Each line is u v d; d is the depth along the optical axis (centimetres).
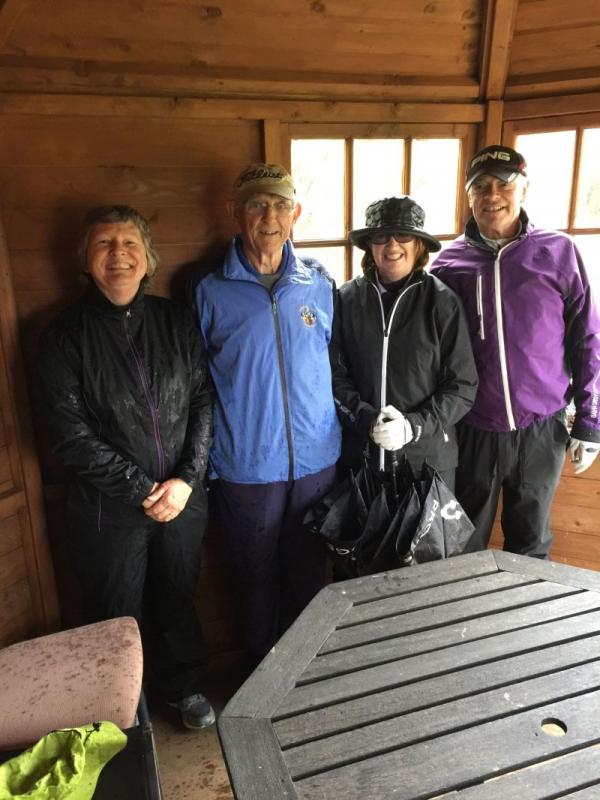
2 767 108
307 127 190
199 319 175
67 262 176
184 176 182
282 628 211
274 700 111
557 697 111
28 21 155
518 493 196
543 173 210
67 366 157
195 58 173
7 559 183
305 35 179
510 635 126
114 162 174
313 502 187
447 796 93
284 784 95
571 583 143
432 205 213
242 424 175
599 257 213
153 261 166
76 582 199
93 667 132
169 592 181
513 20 185
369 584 144
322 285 181
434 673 117
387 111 194
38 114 164
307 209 202
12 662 133
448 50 193
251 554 188
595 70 193
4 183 166
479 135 206
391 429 168
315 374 178
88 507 165
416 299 179
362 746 102
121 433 160
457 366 178
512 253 182
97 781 108
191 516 174
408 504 167
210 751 183
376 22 182
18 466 180
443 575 147
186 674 190
